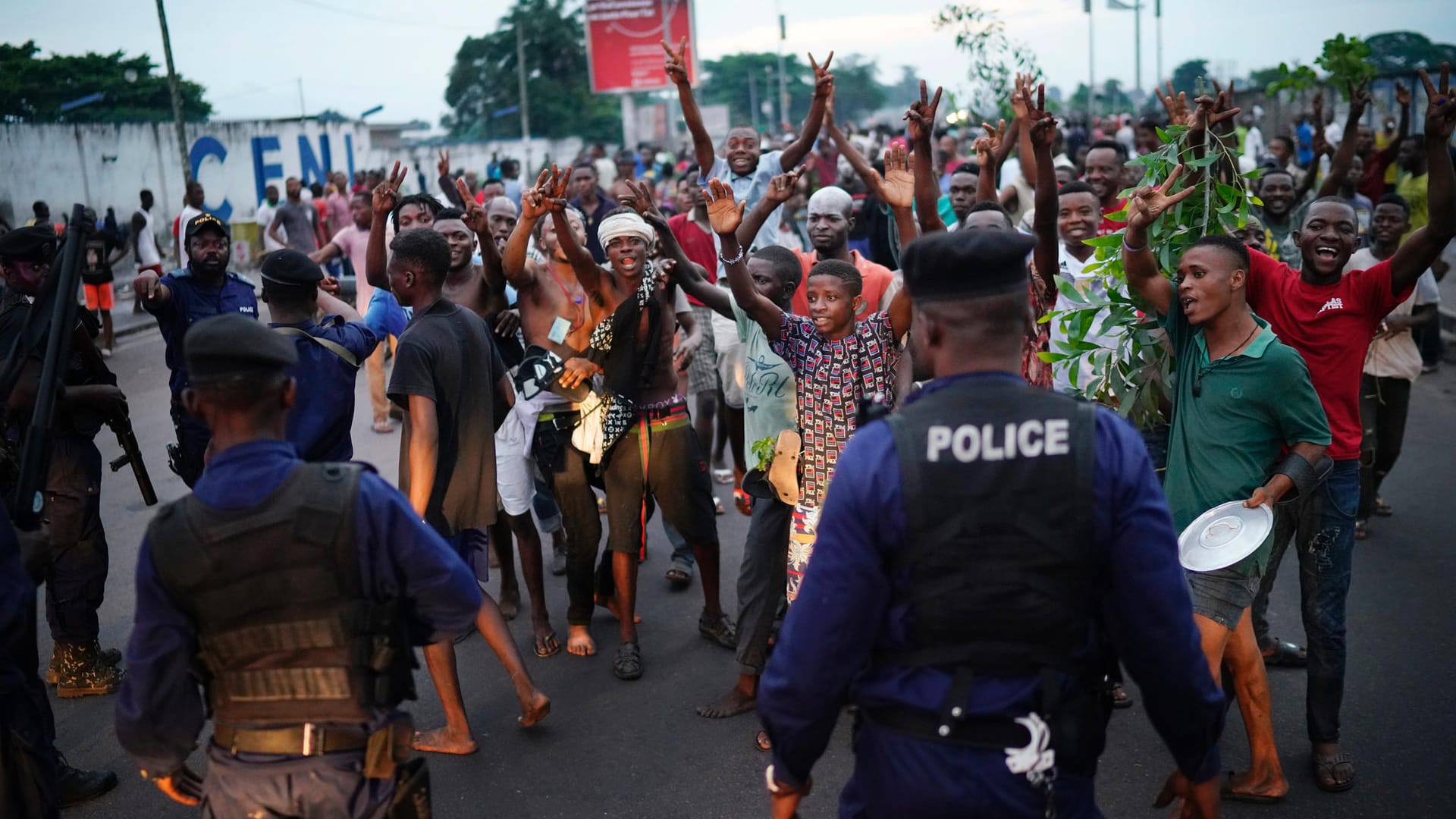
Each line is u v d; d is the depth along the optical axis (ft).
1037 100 14.48
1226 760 12.78
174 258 73.82
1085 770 7.04
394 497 7.78
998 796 6.72
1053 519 6.68
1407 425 26.94
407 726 7.95
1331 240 12.25
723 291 14.97
